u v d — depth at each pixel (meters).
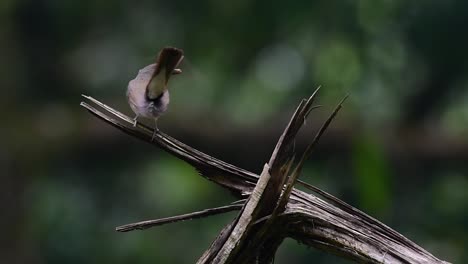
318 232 3.99
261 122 12.52
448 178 12.45
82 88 14.10
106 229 13.38
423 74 12.43
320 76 12.82
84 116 13.73
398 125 12.42
